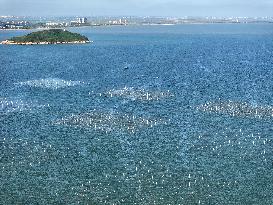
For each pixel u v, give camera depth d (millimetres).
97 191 50031
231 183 52438
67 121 79562
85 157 61125
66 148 64875
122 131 73312
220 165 58344
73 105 92562
